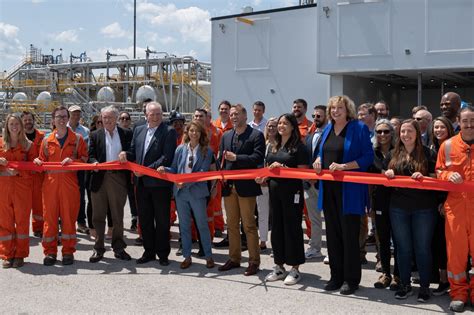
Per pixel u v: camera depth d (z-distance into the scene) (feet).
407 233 15.84
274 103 54.44
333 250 16.79
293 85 53.21
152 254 20.68
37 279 18.10
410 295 16.17
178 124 25.85
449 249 15.05
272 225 17.97
